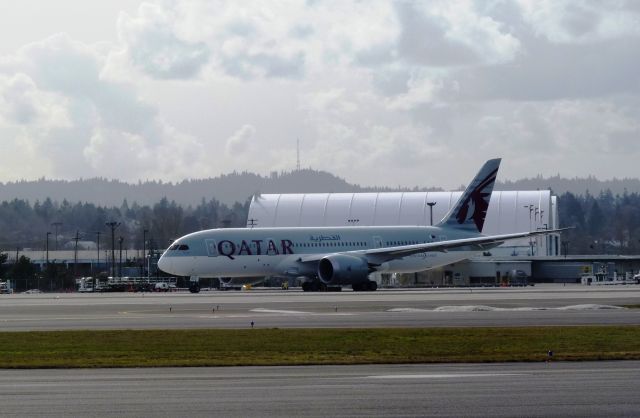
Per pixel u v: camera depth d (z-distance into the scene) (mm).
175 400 37281
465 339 62344
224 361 51344
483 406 35094
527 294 135000
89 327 76562
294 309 98312
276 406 35531
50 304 115250
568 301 111625
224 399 37375
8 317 89812
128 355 55625
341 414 33750
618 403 35562
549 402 35844
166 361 51812
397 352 55281
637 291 148000
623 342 59938
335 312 92500
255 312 94000
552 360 50656
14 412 34844
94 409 35375
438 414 33562
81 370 48656
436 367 48156
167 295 147000
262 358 52969
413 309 96125
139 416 33812
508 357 51531
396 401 36375
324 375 45000
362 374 45219
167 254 149500
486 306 100062
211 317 86875
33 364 50438
